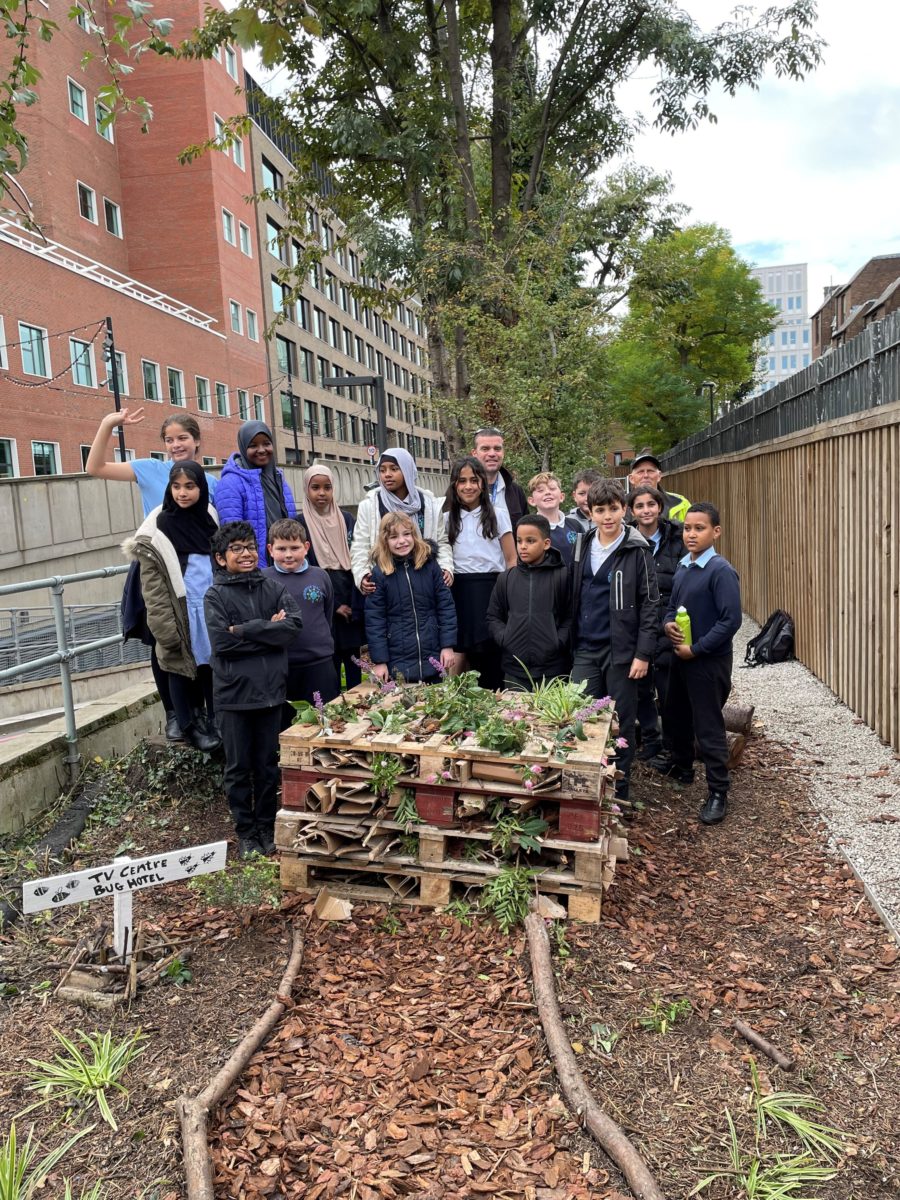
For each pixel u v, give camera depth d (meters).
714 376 30.48
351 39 13.89
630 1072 2.78
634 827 4.80
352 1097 2.66
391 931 3.62
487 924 3.60
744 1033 2.97
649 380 27.77
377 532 5.16
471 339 11.98
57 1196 2.30
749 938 3.65
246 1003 3.12
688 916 3.83
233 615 4.19
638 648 4.61
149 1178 2.35
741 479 11.67
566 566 4.91
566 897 3.76
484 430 5.56
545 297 11.81
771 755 5.98
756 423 10.80
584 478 6.07
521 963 3.34
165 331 29.23
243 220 36.50
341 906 3.76
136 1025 3.01
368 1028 2.99
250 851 4.30
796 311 126.19
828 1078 2.78
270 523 5.06
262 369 38.94
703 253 27.97
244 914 3.75
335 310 51.97
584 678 4.84
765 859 4.44
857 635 6.82
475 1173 2.37
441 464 79.00
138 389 27.52
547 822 3.71
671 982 3.28
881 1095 2.71
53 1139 2.51
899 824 4.70
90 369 24.94
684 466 17.09
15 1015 3.10
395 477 5.20
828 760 5.84
